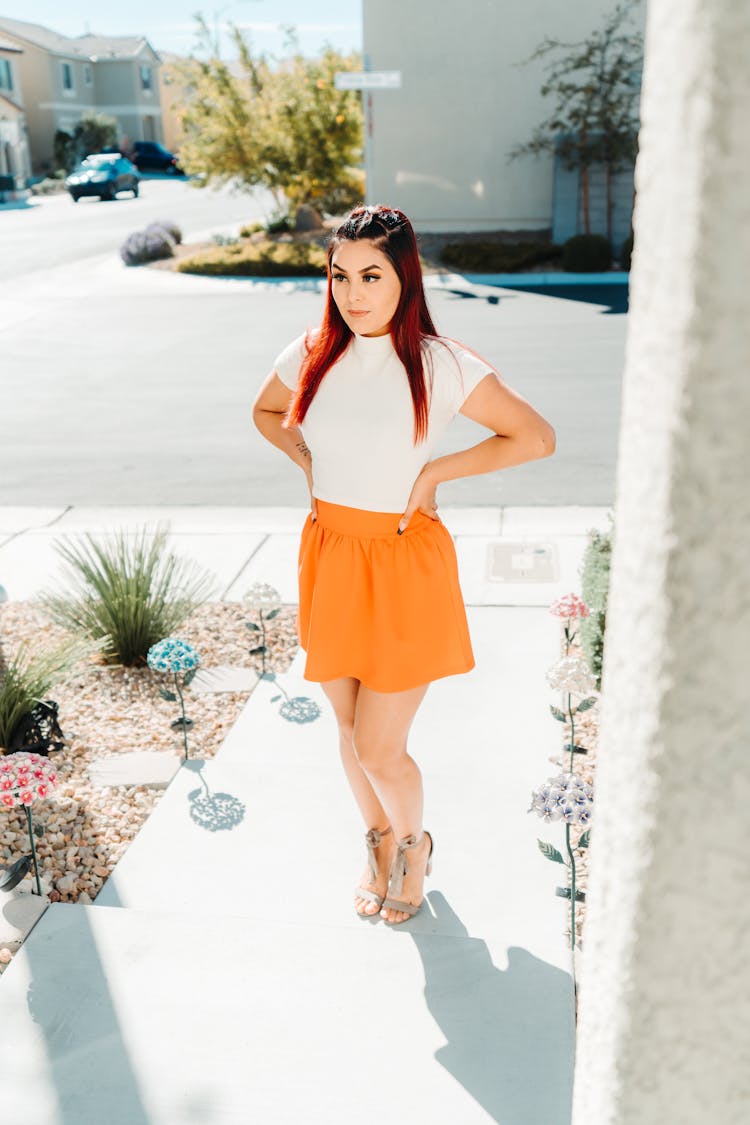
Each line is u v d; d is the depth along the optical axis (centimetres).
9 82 4569
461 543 569
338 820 317
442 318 1358
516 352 1128
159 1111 211
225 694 414
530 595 494
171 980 246
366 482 222
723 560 55
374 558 227
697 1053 65
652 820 61
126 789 343
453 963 250
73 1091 216
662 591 57
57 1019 235
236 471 746
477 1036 229
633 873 63
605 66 1847
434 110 1947
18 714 371
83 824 323
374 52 1909
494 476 701
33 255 2161
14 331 1354
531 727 374
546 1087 215
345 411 219
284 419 253
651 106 56
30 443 834
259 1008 237
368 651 234
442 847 301
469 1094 214
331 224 2375
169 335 1314
